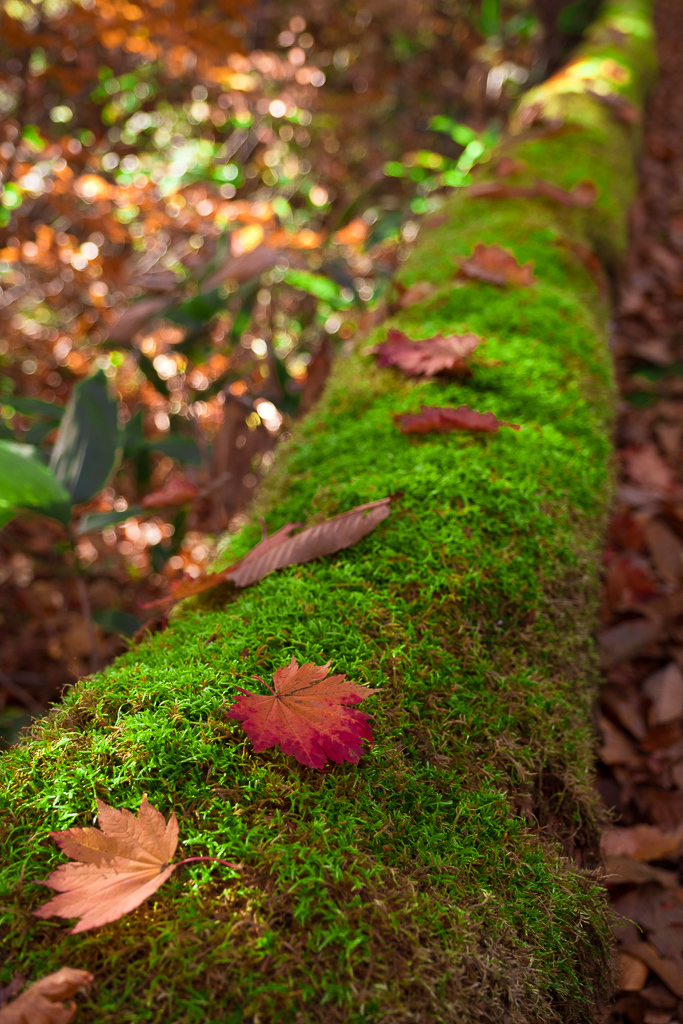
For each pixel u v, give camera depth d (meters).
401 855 0.56
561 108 1.82
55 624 1.16
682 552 1.05
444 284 0.99
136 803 0.54
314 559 0.68
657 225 2.00
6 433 1.01
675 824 0.81
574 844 0.65
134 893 0.50
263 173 1.79
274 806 0.56
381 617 0.65
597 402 0.86
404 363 0.81
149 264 1.50
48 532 1.28
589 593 0.76
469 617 0.67
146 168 1.58
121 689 0.60
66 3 1.59
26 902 0.52
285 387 1.13
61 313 1.58
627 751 0.85
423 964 0.52
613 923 0.60
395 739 0.60
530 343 0.88
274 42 2.23
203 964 0.50
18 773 0.55
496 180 1.34
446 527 0.69
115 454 0.89
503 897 0.57
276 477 0.79
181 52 1.47
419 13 2.65
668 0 4.23
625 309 1.49
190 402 1.18
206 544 1.27
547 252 1.07
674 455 1.24
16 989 0.48
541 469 0.75
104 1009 0.47
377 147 2.19
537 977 0.54
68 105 1.61
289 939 0.51
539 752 0.64
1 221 1.28
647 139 2.46
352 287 1.25
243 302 1.19
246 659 0.61
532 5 3.07
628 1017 0.68
